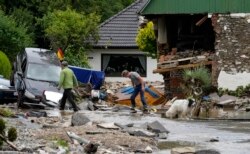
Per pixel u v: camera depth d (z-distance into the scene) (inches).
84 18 2180.1
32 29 2351.1
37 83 1352.1
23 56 1446.9
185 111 1200.2
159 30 1670.8
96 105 1456.7
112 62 2292.1
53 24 2155.5
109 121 1057.5
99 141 765.9
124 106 1472.7
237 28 1533.0
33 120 978.7
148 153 722.2
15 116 1029.2
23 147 675.4
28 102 1307.8
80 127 885.2
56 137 775.1
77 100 1472.7
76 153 682.8
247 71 1523.1
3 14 2027.6
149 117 1183.6
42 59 1424.7
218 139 853.8
